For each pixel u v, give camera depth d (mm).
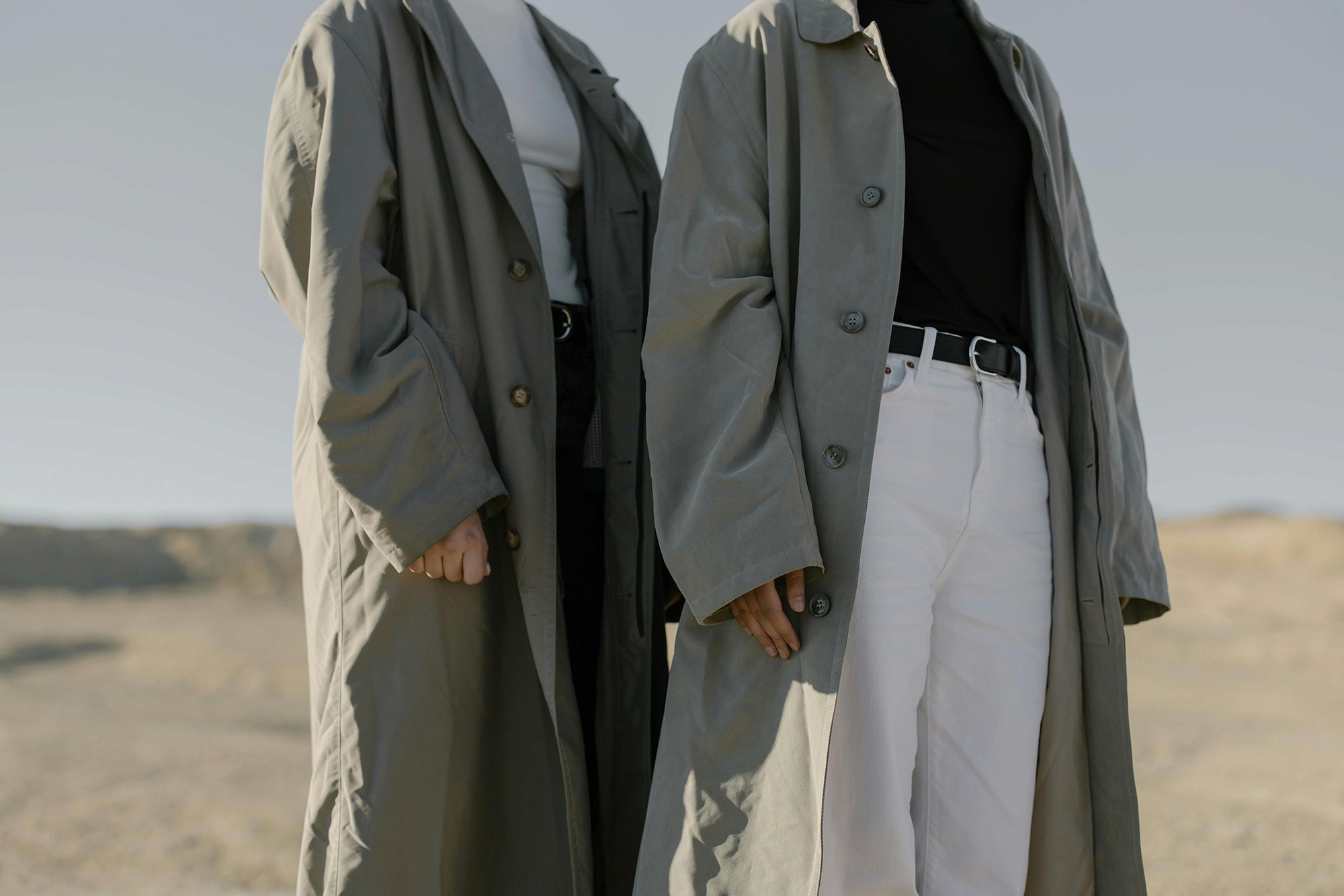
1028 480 1821
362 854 1790
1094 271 2152
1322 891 3627
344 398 1796
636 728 2084
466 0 2264
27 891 3533
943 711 1771
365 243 1918
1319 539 16312
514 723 1984
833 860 1614
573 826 1895
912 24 1951
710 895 1620
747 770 1653
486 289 2021
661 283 1827
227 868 3896
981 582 1774
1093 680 1829
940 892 1736
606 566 2141
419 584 1883
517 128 2219
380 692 1851
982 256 1855
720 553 1642
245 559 17562
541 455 2006
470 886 1921
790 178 1859
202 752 6234
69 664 10367
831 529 1661
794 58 1892
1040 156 1909
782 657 1658
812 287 1766
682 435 1764
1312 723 7164
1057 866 1792
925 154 1860
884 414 1709
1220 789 5184
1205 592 14023
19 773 5402
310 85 1996
